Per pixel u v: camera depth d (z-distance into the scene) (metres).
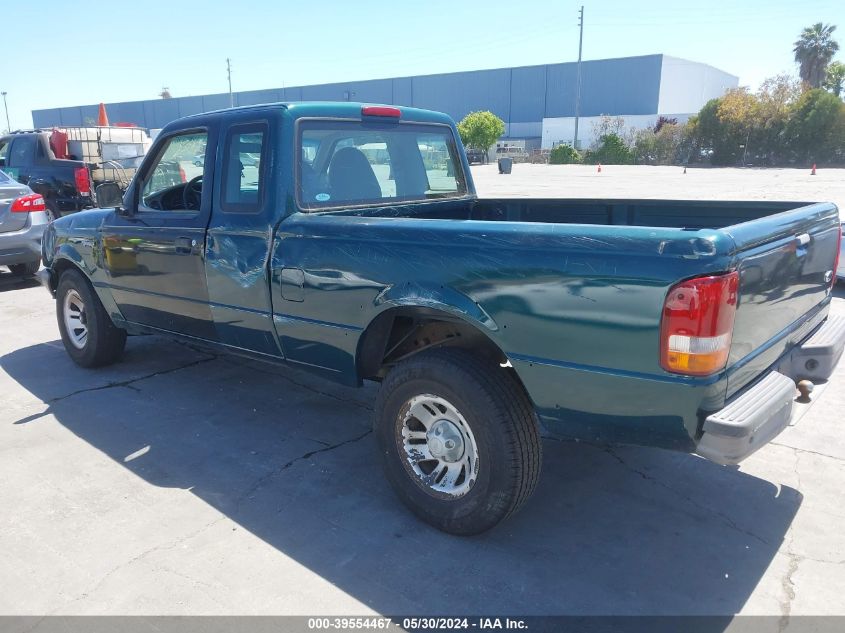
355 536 3.31
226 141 4.02
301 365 3.91
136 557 3.14
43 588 2.94
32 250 8.76
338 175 4.11
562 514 3.50
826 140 49.75
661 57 67.19
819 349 3.31
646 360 2.59
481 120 57.41
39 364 5.91
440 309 3.08
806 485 3.75
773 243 2.82
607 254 2.61
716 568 3.04
